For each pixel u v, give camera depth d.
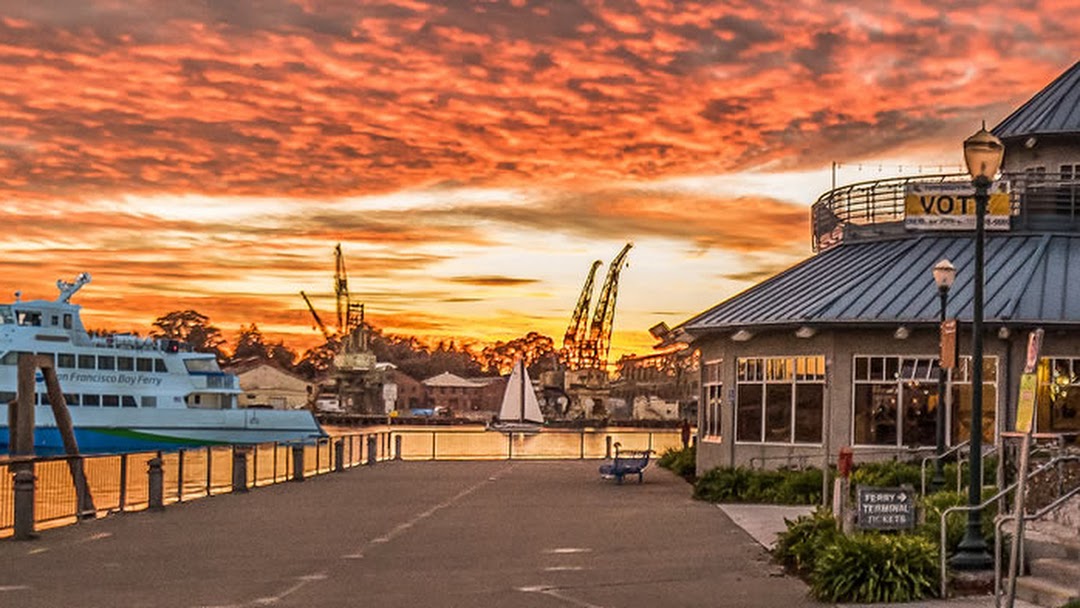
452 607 13.73
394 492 31.41
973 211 34.44
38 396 77.50
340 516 24.56
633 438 147.88
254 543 19.94
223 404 89.19
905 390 31.42
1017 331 30.58
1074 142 35.50
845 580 14.13
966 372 31.08
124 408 81.62
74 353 80.50
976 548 14.95
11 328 78.50
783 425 33.09
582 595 14.55
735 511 25.41
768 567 16.91
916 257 34.00
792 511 25.41
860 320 30.98
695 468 38.81
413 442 122.00
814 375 32.44
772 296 34.66
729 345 34.62
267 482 37.88
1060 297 30.67
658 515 24.56
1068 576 14.00
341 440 42.44
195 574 16.41
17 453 31.78
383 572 16.52
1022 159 36.50
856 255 35.69
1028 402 12.67
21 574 16.42
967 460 27.03
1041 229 34.22
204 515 24.91
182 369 86.38
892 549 14.44
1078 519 15.63
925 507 16.98
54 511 28.02
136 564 17.44
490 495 30.25
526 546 19.38
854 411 31.78
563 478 37.56
